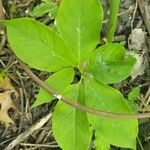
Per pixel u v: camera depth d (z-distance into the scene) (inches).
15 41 7.7
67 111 8.2
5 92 10.1
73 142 8.2
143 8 10.5
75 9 7.7
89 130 8.2
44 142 10.4
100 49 7.9
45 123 10.3
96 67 8.0
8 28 7.6
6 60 10.3
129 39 10.5
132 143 8.3
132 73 10.4
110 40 9.3
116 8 8.8
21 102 10.3
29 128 10.3
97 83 8.1
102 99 8.1
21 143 10.3
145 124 10.3
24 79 10.3
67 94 8.1
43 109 10.4
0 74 10.1
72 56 7.9
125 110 8.1
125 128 8.3
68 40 7.9
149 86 10.5
